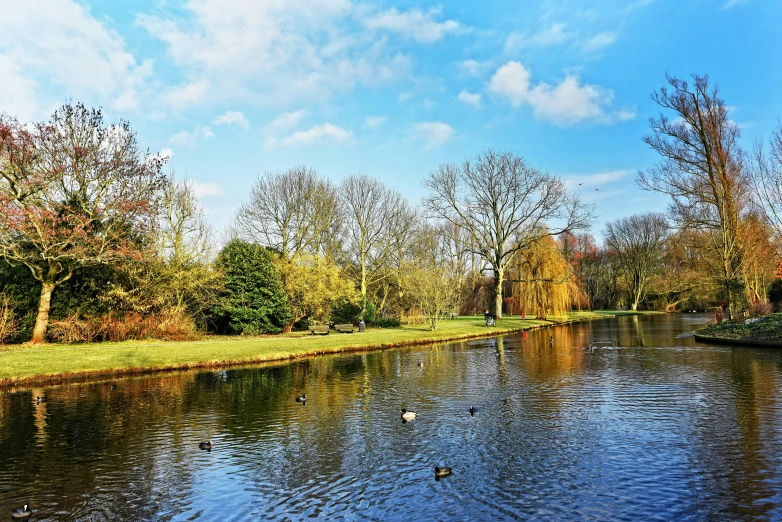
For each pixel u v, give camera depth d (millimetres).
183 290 30031
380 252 50781
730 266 33750
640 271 86750
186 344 26297
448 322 49688
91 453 10047
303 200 43656
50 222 24344
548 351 26906
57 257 23219
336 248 49688
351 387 16719
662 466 8727
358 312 42656
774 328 26500
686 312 81750
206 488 8219
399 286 49906
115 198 26438
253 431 11477
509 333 41094
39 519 7156
